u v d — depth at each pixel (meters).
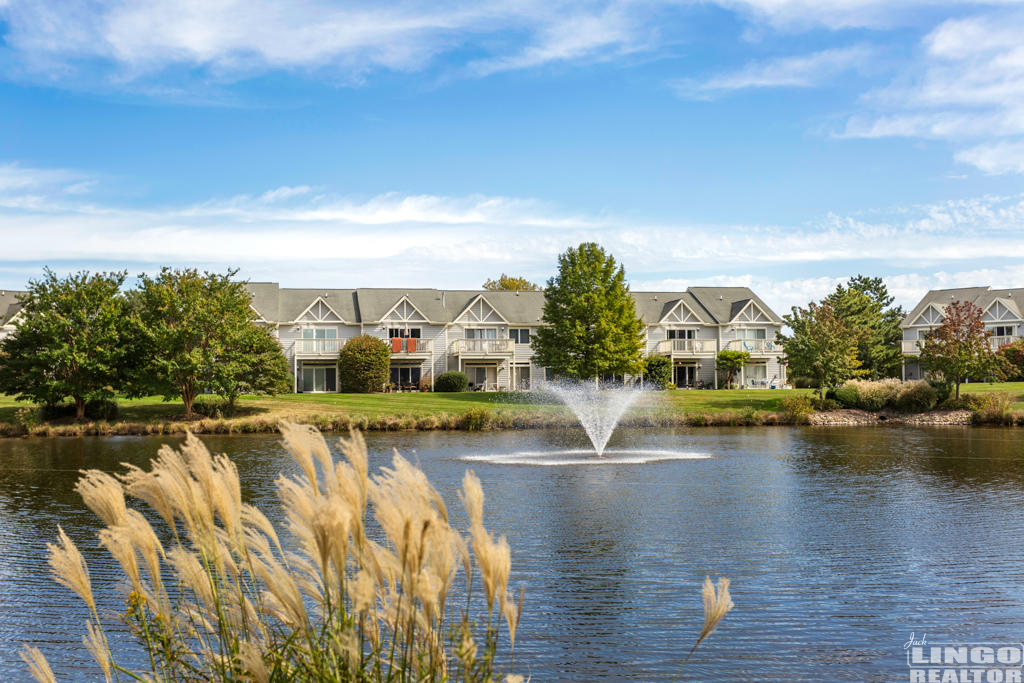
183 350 38.25
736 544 12.08
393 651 3.26
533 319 60.75
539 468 21.69
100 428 35.44
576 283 48.66
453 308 60.72
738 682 6.87
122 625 8.34
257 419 36.97
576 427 37.34
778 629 8.21
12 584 9.96
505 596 3.27
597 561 11.03
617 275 49.03
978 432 33.91
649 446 28.48
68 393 37.31
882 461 23.16
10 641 7.88
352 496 3.17
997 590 9.51
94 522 13.99
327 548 3.00
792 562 10.94
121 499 3.31
